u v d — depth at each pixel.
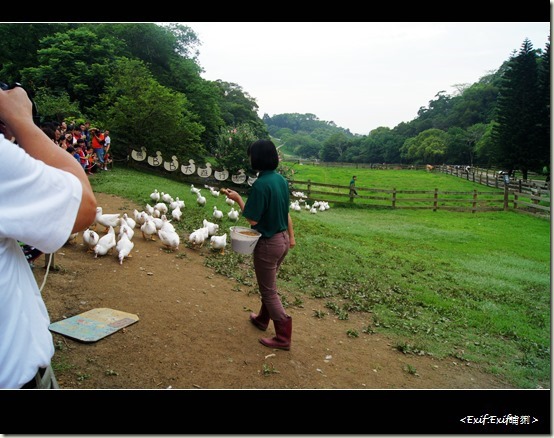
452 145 72.38
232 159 18.33
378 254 10.60
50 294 4.21
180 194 12.82
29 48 24.38
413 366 4.46
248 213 3.67
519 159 29.78
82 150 12.32
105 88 20.05
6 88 1.29
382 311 6.22
